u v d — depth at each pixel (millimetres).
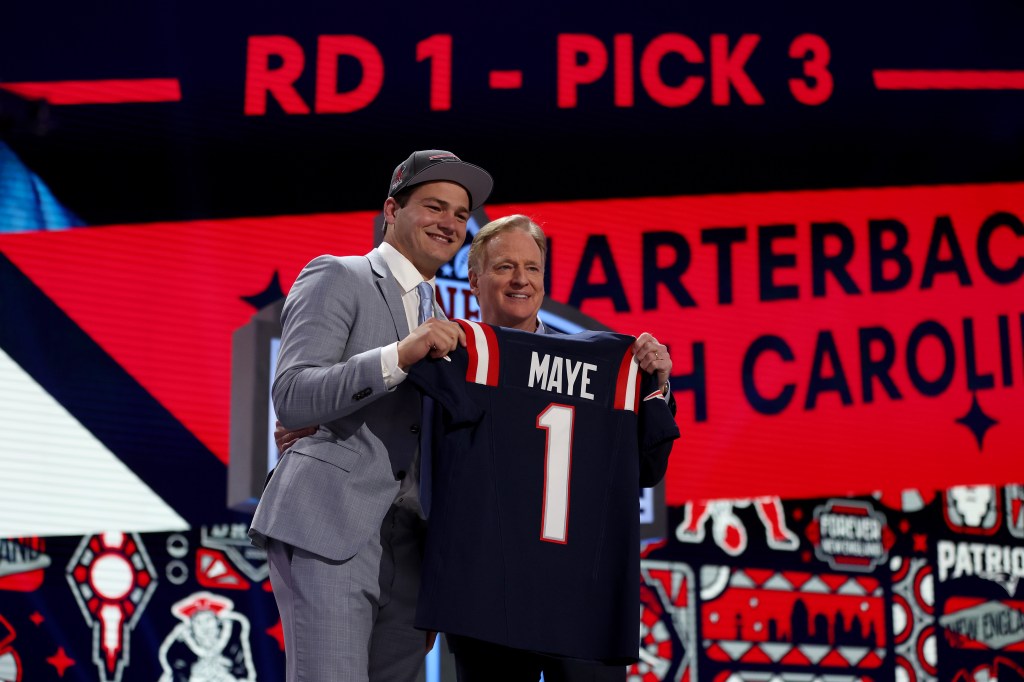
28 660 5613
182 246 6117
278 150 6273
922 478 6285
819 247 6480
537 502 2373
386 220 2580
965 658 6207
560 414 2439
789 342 6359
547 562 2348
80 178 6148
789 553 6199
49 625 5672
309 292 2400
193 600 5812
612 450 2465
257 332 3764
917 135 6668
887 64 6719
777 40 6684
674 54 6617
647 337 2553
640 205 6426
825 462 6246
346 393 2203
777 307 6383
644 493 4129
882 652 6152
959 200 6617
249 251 6145
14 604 5652
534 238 2750
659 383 2543
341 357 2395
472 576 2275
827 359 6359
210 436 5938
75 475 5832
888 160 6625
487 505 2322
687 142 6527
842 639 6141
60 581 5723
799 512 6246
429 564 2273
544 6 6582
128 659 5703
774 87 6633
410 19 6488
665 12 6645
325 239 6195
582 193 6406
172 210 6160
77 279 6031
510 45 6523
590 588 2373
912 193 6602
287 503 2295
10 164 6117
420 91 6426
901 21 6770
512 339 2445
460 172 2516
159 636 5750
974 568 6332
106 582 5762
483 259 2740
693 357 6289
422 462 2369
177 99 6277
